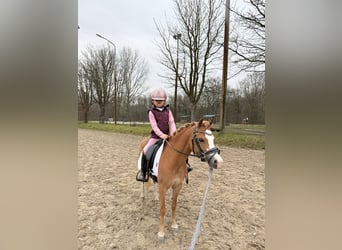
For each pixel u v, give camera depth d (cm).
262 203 420
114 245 288
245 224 344
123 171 657
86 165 734
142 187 436
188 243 295
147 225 338
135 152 988
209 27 1380
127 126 2222
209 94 1783
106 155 913
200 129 266
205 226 337
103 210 387
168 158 287
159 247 286
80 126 2836
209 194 466
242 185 523
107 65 2873
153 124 329
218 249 283
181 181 298
